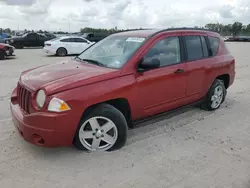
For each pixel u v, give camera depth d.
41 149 3.50
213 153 3.51
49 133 2.94
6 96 6.12
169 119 4.74
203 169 3.12
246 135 4.12
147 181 2.86
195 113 5.09
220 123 4.61
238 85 7.87
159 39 3.90
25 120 3.04
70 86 3.01
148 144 3.73
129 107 3.55
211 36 4.99
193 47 4.50
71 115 2.98
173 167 3.14
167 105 4.09
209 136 4.05
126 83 3.40
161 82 3.85
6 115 4.78
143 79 3.60
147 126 4.39
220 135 4.10
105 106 3.31
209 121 4.70
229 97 6.43
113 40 4.29
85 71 3.41
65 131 3.01
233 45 33.44
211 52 4.89
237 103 5.90
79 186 2.76
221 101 5.39
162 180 2.88
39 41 23.80
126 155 3.39
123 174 2.98
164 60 3.95
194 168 3.13
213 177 2.96
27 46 23.56
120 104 3.54
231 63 5.34
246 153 3.53
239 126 4.50
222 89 5.27
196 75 4.46
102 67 3.60
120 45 3.99
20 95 3.39
